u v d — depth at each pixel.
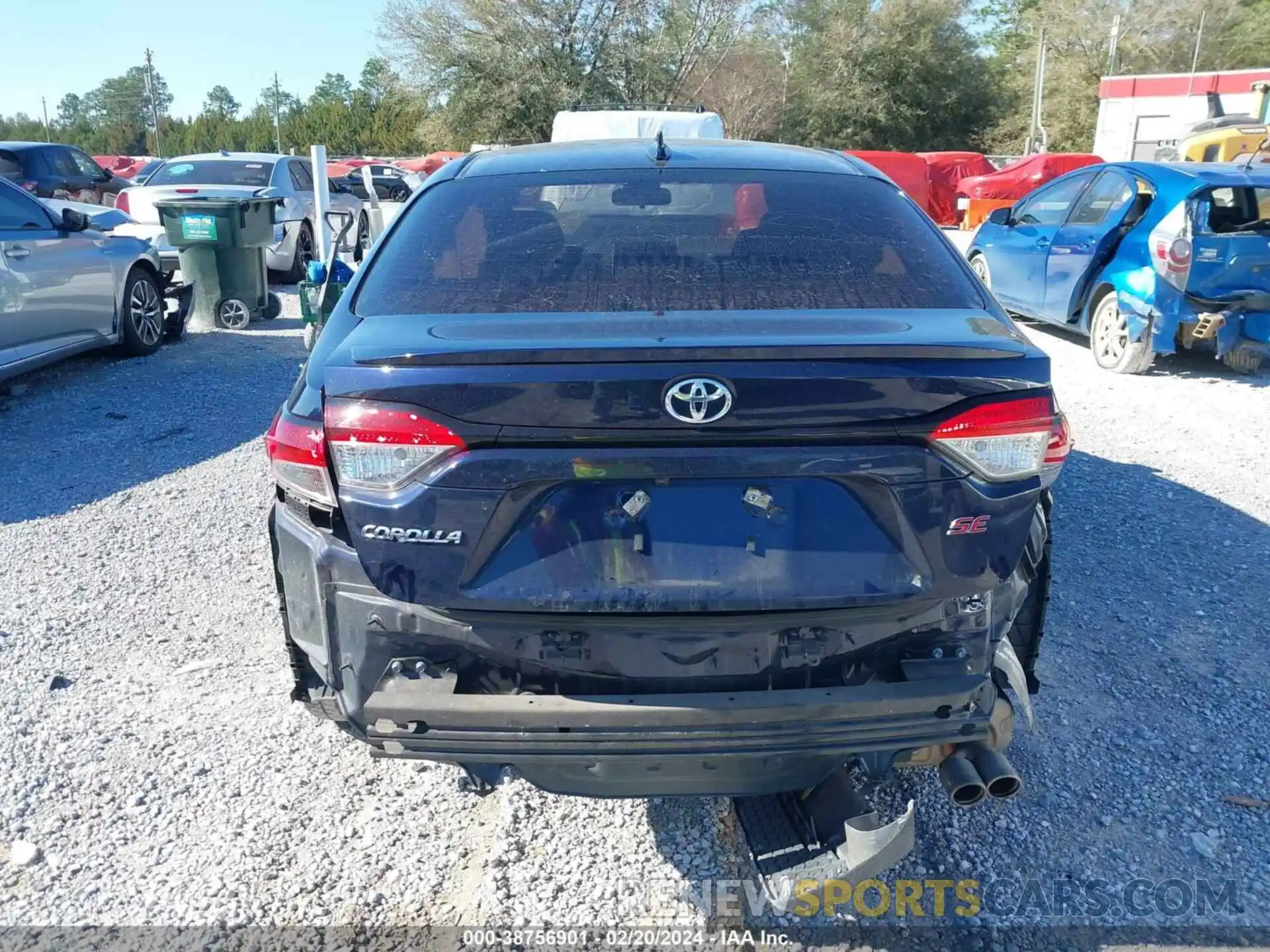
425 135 33.97
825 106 41.28
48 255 7.83
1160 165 8.65
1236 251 8.03
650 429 2.29
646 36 33.03
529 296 2.76
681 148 3.57
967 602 2.49
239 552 5.01
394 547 2.36
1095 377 8.55
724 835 3.06
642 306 2.70
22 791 3.23
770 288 2.78
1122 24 43.25
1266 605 4.42
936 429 2.35
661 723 2.36
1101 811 3.14
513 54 32.38
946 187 25.72
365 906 2.80
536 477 2.30
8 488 5.91
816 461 2.32
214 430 7.02
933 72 42.22
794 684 2.46
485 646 2.41
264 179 13.47
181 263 10.84
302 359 9.30
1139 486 5.85
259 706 3.70
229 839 3.04
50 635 4.19
